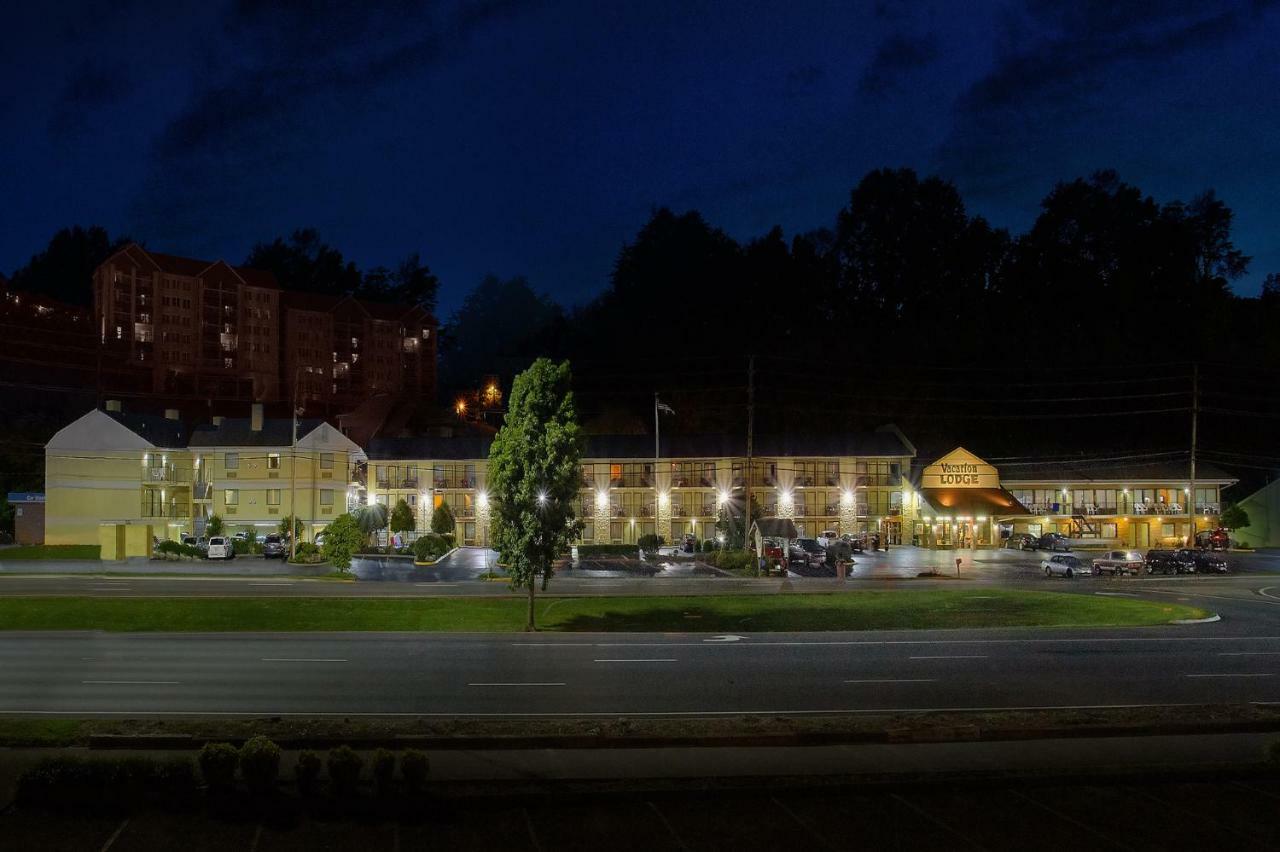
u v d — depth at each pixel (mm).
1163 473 85062
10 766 19250
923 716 23594
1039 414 100875
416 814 17203
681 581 55656
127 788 17141
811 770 19641
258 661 31531
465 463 84625
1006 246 118938
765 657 32875
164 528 76562
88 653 32844
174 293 116750
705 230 121312
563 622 40969
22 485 82062
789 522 70250
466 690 27312
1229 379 99250
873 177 120812
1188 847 16344
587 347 116000
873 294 118438
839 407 100812
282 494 77938
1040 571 63656
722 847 16094
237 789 17641
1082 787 19062
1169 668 31188
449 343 167375
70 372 104438
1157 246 110438
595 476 84812
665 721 23250
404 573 58500
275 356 124188
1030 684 28656
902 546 83375
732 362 105000
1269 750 19922
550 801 17797
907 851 16062
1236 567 67000
